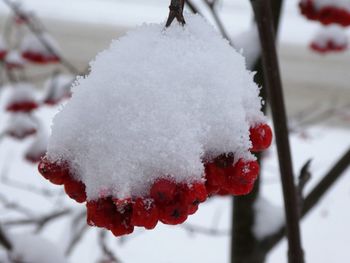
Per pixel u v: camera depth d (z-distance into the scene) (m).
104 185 0.27
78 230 0.90
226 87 0.28
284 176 0.41
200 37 0.29
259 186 0.57
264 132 0.29
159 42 0.29
